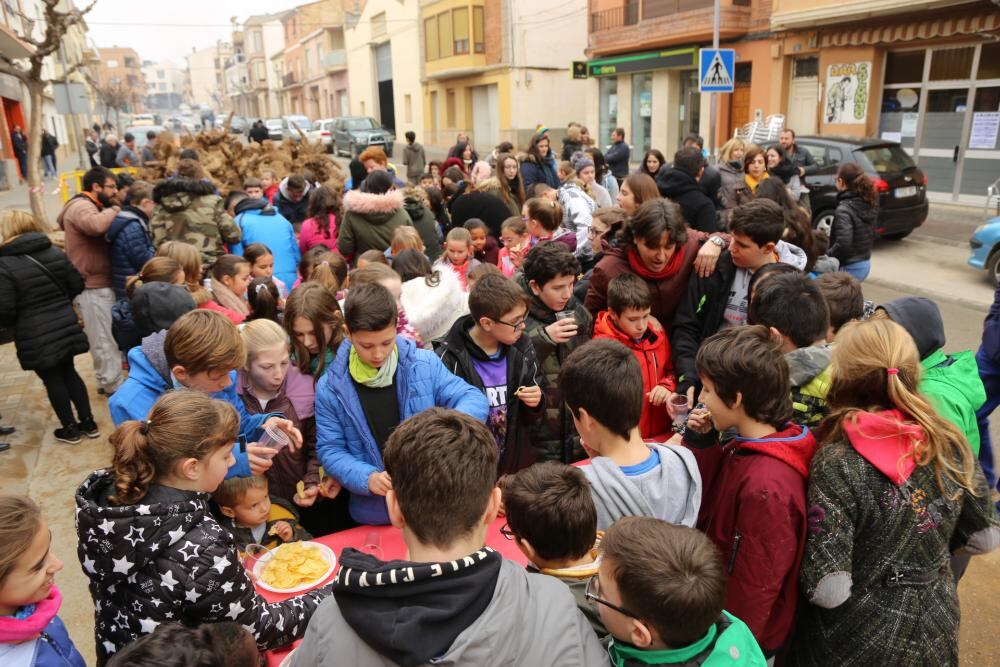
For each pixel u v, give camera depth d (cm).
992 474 273
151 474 153
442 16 2667
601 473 176
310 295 262
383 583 109
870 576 162
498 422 254
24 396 545
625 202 429
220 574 154
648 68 1820
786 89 1484
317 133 2627
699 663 127
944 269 828
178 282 352
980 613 288
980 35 1109
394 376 231
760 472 167
